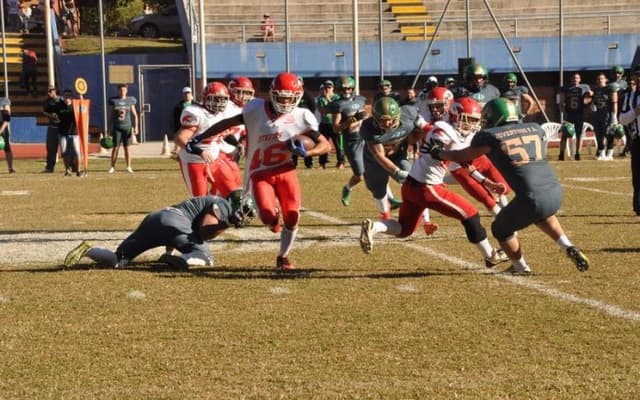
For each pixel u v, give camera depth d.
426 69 85.12
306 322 17.11
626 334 15.97
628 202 36.00
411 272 21.83
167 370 14.32
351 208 36.03
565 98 58.75
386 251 25.03
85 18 123.00
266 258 24.20
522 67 84.62
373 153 23.80
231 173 26.84
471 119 22.09
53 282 20.95
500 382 13.53
